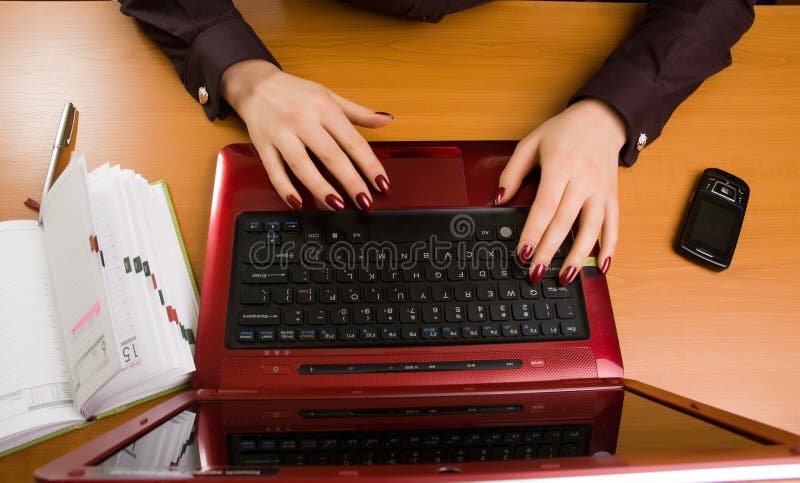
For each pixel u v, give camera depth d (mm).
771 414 534
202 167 620
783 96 708
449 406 467
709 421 390
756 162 665
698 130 682
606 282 557
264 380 488
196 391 476
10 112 631
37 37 674
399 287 528
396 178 584
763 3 909
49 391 462
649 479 299
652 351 555
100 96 648
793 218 634
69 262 470
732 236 601
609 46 729
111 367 404
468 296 528
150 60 672
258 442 388
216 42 618
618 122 634
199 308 533
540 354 513
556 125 618
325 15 720
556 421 425
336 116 590
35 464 456
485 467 304
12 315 482
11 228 523
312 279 526
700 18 654
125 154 619
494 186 588
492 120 670
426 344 510
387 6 686
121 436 359
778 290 593
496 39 724
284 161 595
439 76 695
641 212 627
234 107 637
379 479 294
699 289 589
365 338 508
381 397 478
